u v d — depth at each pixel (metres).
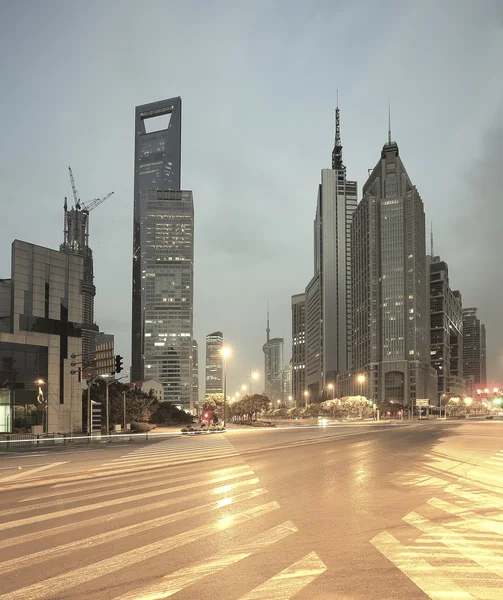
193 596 6.07
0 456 28.17
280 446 32.22
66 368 57.72
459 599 5.93
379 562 7.31
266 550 7.96
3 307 55.19
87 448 34.12
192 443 37.72
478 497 12.77
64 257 59.28
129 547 8.22
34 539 8.83
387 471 18.20
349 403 144.00
